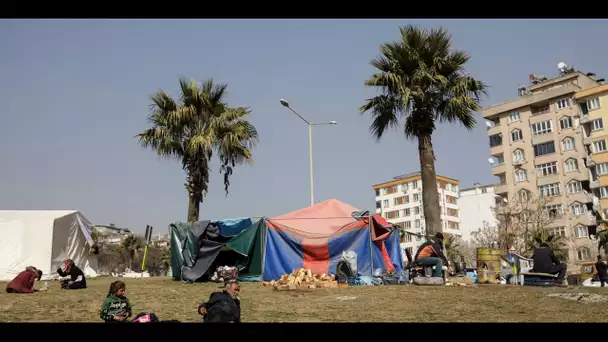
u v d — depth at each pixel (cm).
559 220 6250
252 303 1003
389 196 10869
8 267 2102
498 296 1058
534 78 7369
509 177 6906
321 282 1273
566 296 1032
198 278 1577
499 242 5788
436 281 1279
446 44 1886
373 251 1505
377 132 1967
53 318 838
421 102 1855
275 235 1568
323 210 1645
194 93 2075
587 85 6781
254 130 2219
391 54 1909
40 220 2180
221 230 1650
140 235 7962
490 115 7225
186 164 2139
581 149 6244
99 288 1431
